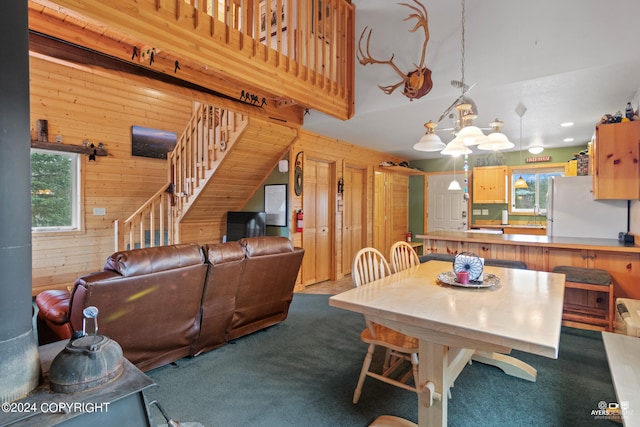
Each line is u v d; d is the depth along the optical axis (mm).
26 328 1203
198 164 4816
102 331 2105
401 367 2582
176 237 5262
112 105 5527
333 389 2279
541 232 6207
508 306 1662
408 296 1853
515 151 6828
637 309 2449
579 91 3240
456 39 3234
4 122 1120
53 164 5078
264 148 4609
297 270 3434
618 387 1380
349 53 3949
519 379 2406
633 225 3676
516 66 2979
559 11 2795
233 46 2684
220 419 1952
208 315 2705
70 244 5199
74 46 2459
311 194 5309
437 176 7727
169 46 2262
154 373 2492
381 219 7047
